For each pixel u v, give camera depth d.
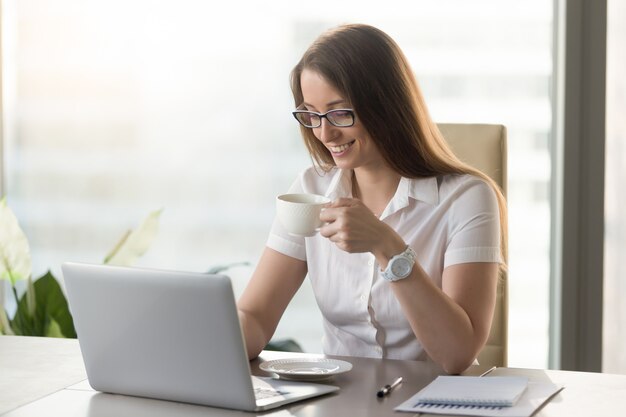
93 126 3.64
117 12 3.58
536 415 1.52
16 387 1.74
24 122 3.68
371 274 2.17
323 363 1.87
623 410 1.55
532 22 3.32
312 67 2.09
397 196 2.20
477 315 2.00
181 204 3.61
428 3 3.36
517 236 3.40
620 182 3.29
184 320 1.53
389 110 2.11
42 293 3.25
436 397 1.58
